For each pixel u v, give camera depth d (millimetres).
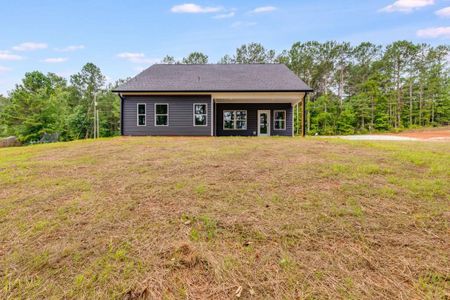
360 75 35844
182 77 14859
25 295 1749
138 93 13375
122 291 1773
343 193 3250
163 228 2564
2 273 1964
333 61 36906
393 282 1801
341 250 2158
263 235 2400
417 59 33000
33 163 5211
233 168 4453
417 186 3369
